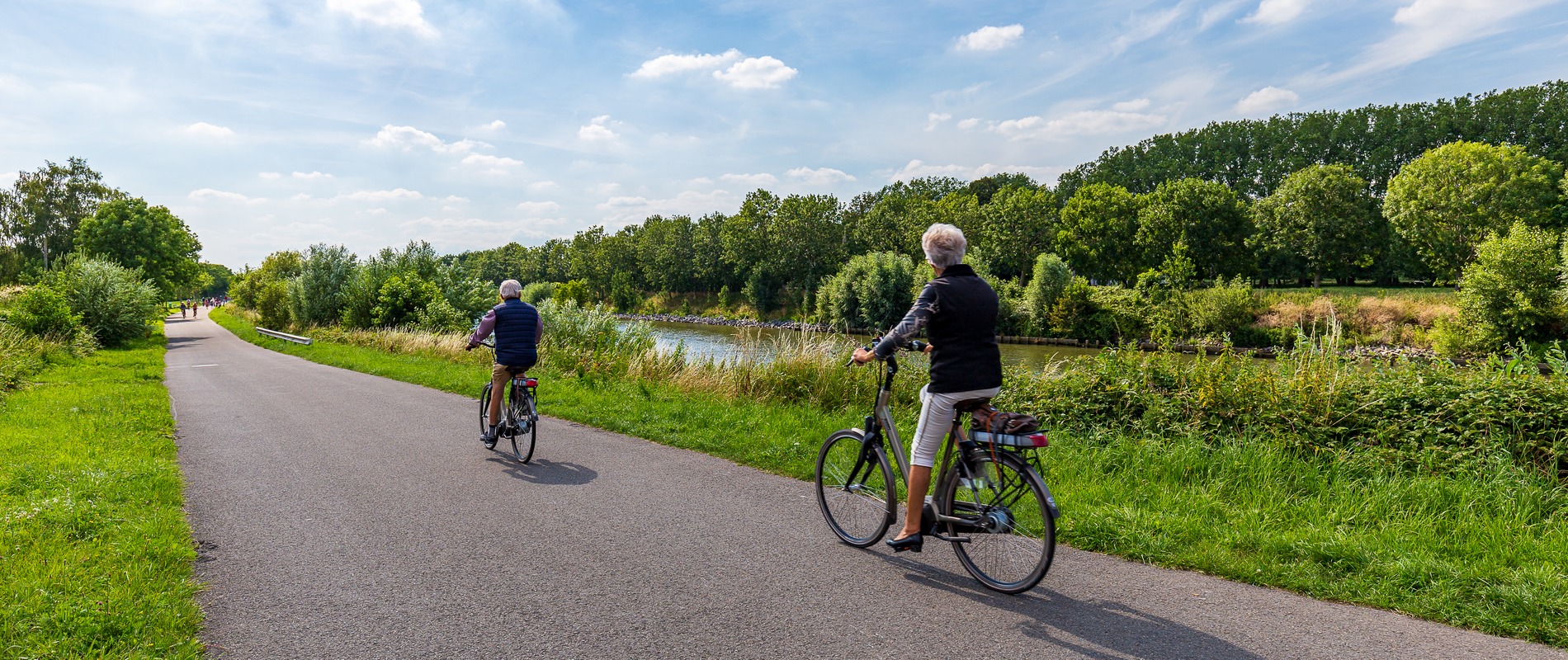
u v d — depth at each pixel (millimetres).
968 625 3301
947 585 3770
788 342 11562
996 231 71625
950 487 3822
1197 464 5750
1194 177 64688
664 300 104562
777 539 4551
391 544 4547
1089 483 5449
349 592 3795
